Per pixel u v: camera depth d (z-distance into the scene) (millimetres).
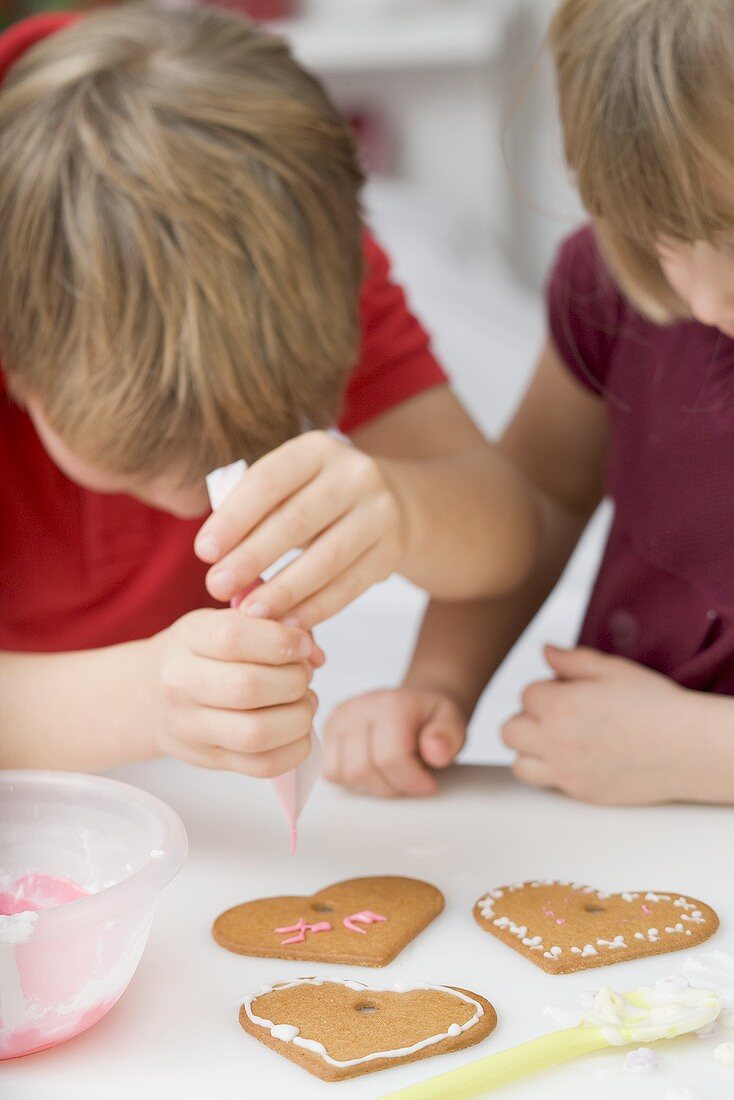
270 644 1052
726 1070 930
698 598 1307
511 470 1388
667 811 1155
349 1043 938
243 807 1161
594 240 1376
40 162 1135
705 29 1052
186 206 1112
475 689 1348
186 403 1121
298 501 1084
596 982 985
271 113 1154
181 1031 954
